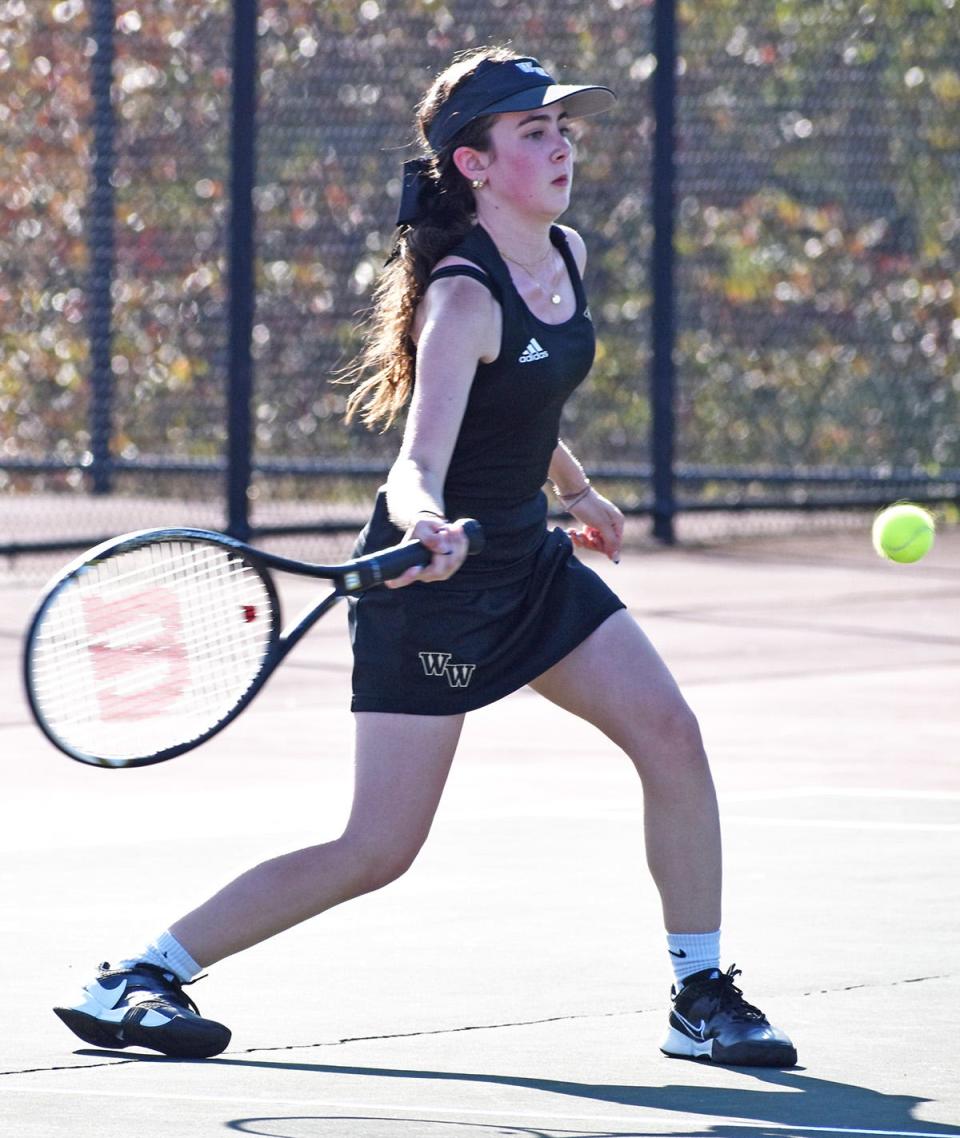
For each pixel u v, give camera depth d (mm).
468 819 20594
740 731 25578
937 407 47750
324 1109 11781
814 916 16672
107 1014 12945
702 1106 11883
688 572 40844
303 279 43969
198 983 14734
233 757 24156
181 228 45375
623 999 14336
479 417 12656
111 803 21469
